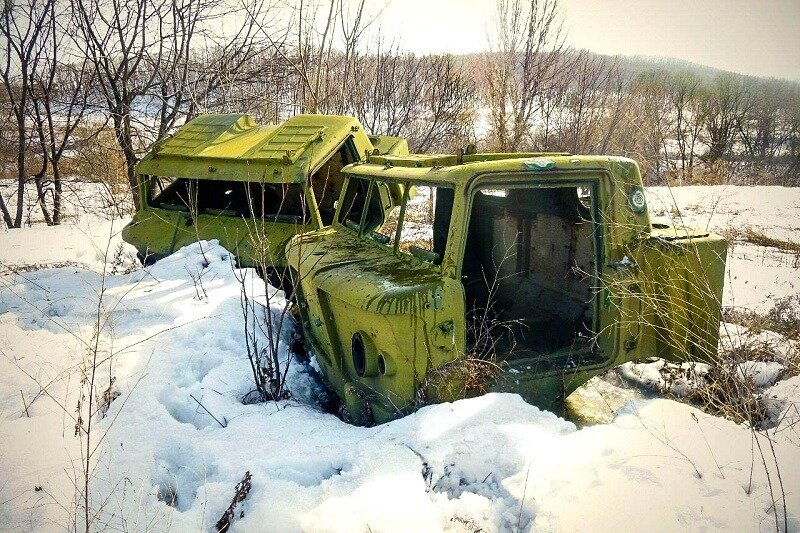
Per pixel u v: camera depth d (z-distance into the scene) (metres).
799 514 2.42
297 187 7.68
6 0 10.80
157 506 2.82
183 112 12.09
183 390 4.18
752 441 2.75
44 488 2.92
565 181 3.94
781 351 4.70
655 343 4.20
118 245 8.66
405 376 3.51
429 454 2.93
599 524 2.41
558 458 2.86
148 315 5.45
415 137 16.61
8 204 13.06
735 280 7.66
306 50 13.05
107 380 4.17
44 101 11.72
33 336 4.94
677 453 2.86
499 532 2.52
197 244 7.00
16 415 3.68
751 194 14.97
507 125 17.50
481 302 5.38
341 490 2.74
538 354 4.27
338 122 7.35
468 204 3.59
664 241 4.15
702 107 35.16
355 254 4.43
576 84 22.88
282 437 3.44
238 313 5.39
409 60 17.97
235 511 2.72
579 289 4.70
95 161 14.02
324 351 4.68
